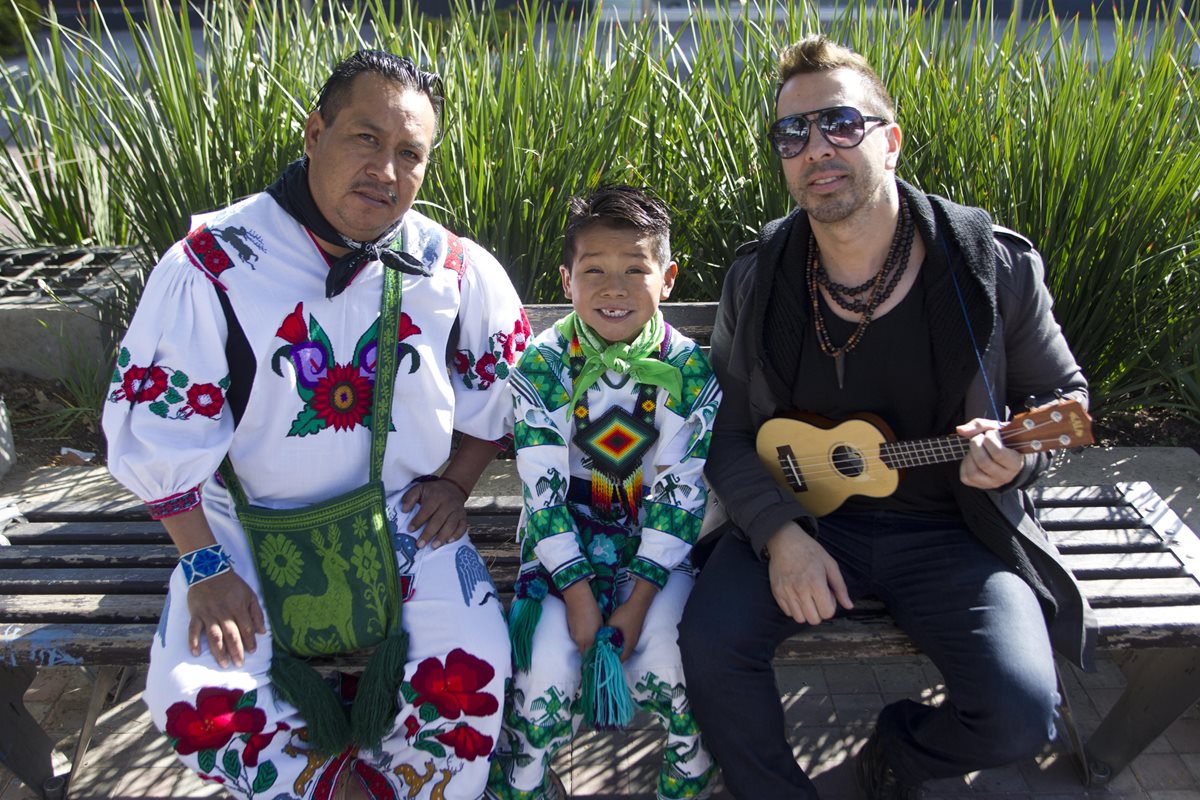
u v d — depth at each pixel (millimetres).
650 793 2438
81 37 4027
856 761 2441
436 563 2195
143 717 2658
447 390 2240
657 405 2238
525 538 2299
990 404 2137
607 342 2240
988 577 2141
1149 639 2156
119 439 2045
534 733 2148
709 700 2082
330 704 2051
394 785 2145
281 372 2076
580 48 3793
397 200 2076
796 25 3758
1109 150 3277
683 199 3646
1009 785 2418
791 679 2783
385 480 2236
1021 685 1983
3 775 2508
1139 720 2314
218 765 1978
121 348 2055
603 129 3568
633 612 2160
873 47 3717
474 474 2398
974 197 3426
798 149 2027
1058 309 3422
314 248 2107
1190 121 3477
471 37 3852
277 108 3473
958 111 3432
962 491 2191
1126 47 3602
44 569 2438
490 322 2305
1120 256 3291
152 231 3557
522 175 3434
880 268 2115
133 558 2457
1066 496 2607
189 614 2057
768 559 2191
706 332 2805
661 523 2193
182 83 3512
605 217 2129
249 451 2133
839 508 2322
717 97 3709
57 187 4410
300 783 2025
